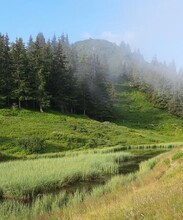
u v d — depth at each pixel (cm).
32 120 7544
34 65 8956
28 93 8356
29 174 2695
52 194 2323
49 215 1509
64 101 9206
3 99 8100
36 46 9438
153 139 8275
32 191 2323
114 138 7538
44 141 6131
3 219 1558
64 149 6072
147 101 15275
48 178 2555
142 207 884
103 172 3294
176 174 1697
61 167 3175
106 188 2203
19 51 8738
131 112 13250
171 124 12000
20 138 6038
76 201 1880
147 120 12350
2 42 8856
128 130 8912
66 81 9481
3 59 8544
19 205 1878
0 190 2300
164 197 928
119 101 14725
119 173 3303
